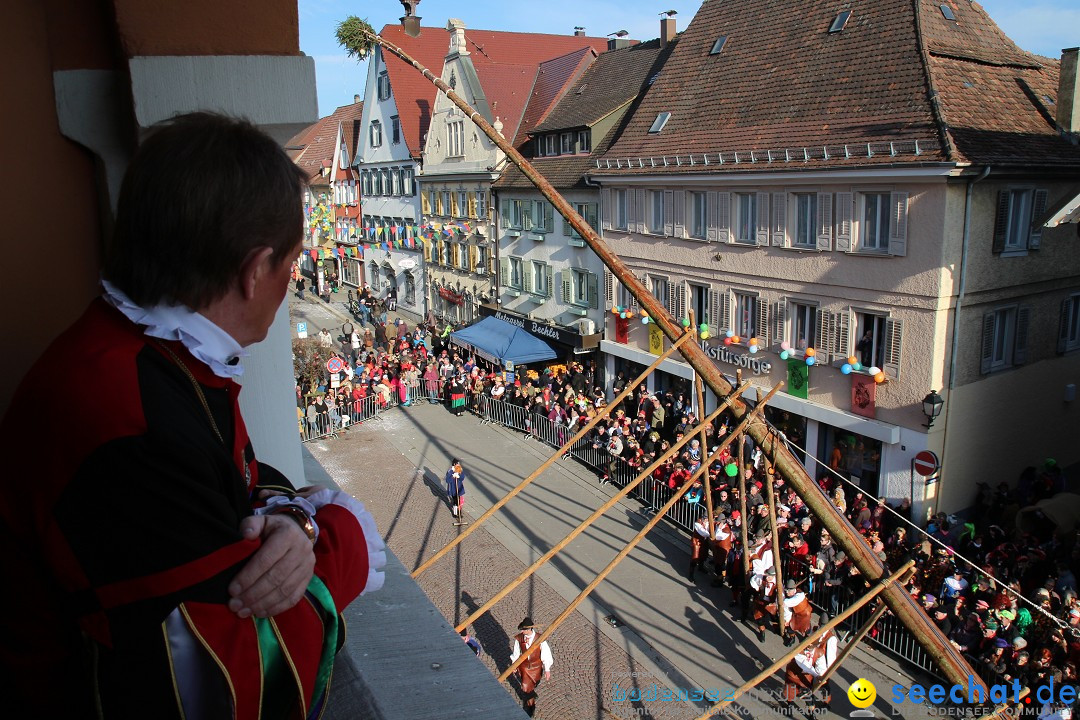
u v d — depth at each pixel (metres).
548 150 31.88
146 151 1.08
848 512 15.40
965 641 11.38
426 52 45.09
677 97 25.16
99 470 0.96
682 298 23.84
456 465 19.00
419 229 43.69
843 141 18.45
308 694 1.07
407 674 1.86
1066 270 19.09
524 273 33.00
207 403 1.18
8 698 1.06
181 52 1.86
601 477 21.25
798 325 20.30
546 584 15.64
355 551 1.27
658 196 24.44
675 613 14.36
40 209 1.86
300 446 2.39
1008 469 19.19
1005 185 16.91
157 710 0.96
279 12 1.96
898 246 17.11
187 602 0.97
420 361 30.72
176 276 1.06
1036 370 19.19
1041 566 12.60
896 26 19.61
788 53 22.27
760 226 20.58
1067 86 18.30
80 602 0.98
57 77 1.87
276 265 1.17
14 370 1.80
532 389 26.03
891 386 17.83
